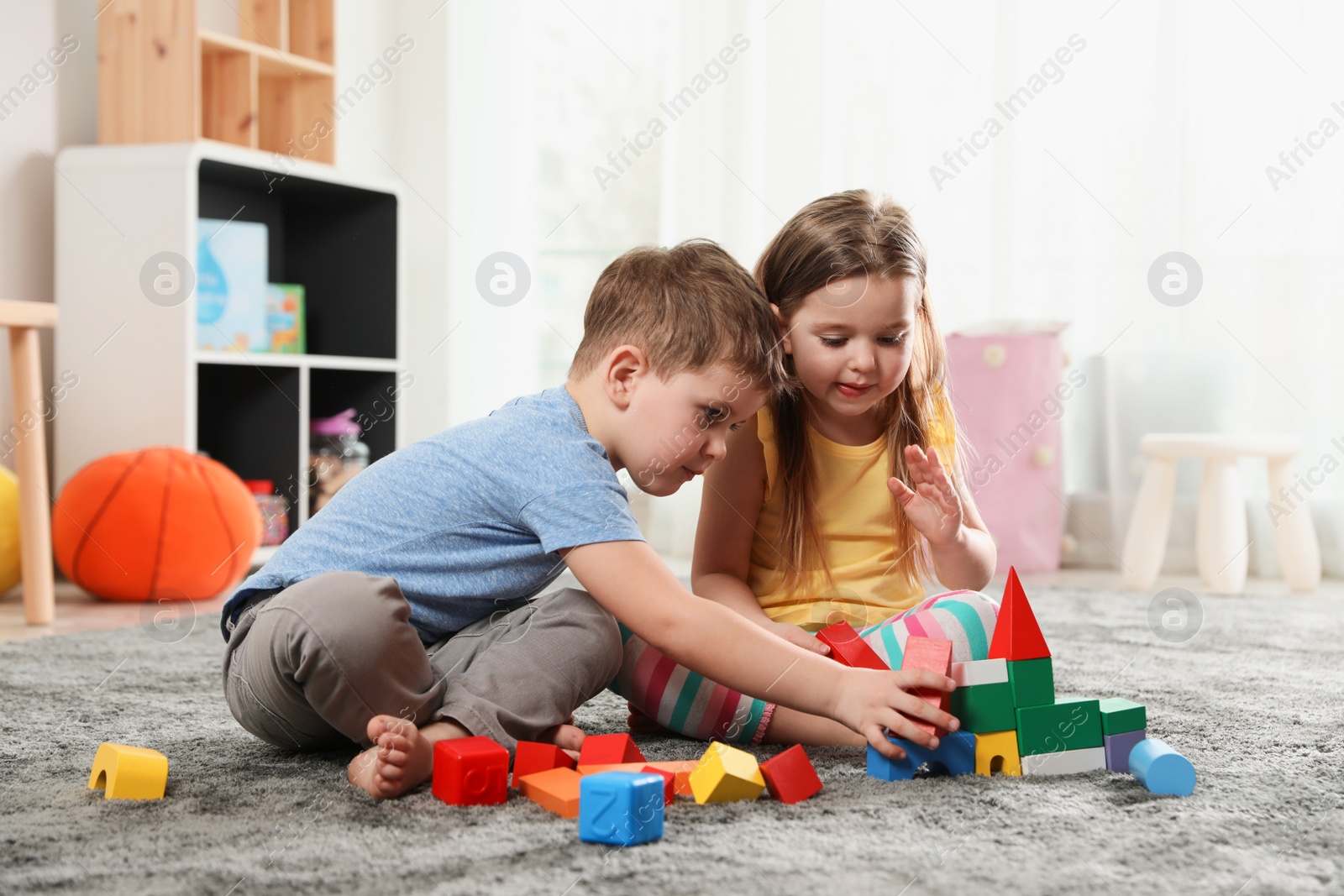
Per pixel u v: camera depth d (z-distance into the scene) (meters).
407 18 3.12
